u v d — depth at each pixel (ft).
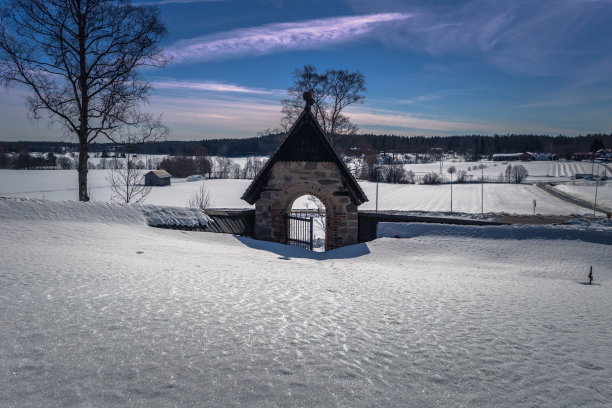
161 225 52.26
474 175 399.24
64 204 48.44
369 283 28.27
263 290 21.79
